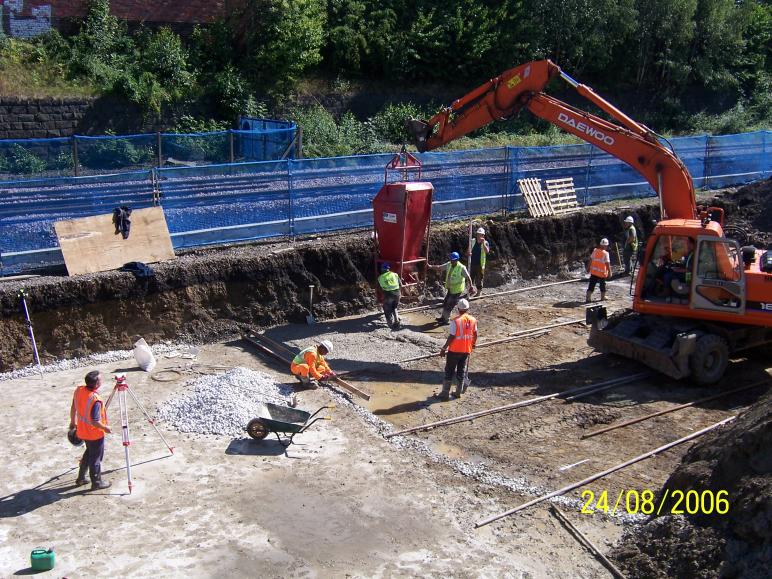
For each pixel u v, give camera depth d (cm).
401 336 1603
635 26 3797
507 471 1045
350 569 820
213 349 1517
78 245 1505
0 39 2711
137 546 852
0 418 1166
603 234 2231
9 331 1364
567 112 1523
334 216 1900
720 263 1338
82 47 2850
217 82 2938
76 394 953
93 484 965
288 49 3075
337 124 3114
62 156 2366
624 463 1061
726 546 745
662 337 1373
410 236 1677
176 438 1120
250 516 917
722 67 4166
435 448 1115
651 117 3881
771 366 1485
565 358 1500
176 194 1728
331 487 990
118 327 1477
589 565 834
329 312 1725
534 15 3722
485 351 1533
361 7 3406
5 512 914
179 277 1544
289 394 1273
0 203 1527
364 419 1200
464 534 893
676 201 1459
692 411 1260
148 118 2786
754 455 812
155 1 3059
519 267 2064
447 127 1645
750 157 2784
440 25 3472
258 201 1794
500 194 2156
